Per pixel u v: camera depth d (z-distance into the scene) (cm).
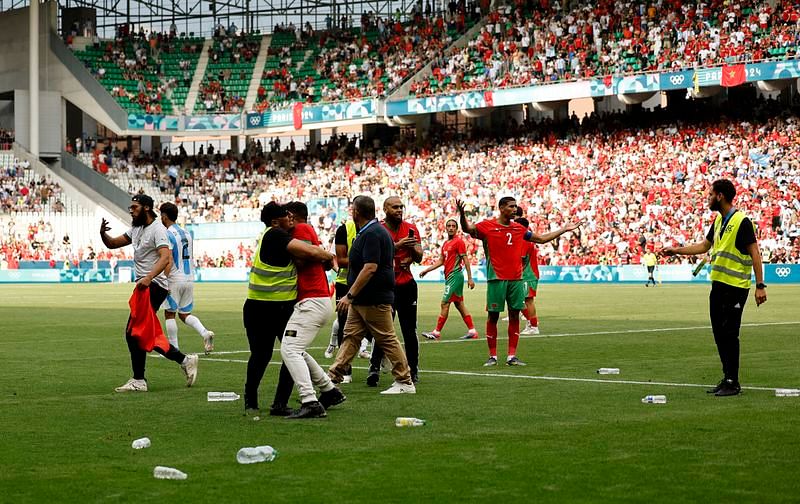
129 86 9944
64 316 4106
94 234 9238
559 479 1047
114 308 4706
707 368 2097
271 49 10406
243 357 2434
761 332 2953
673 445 1226
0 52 10200
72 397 1736
